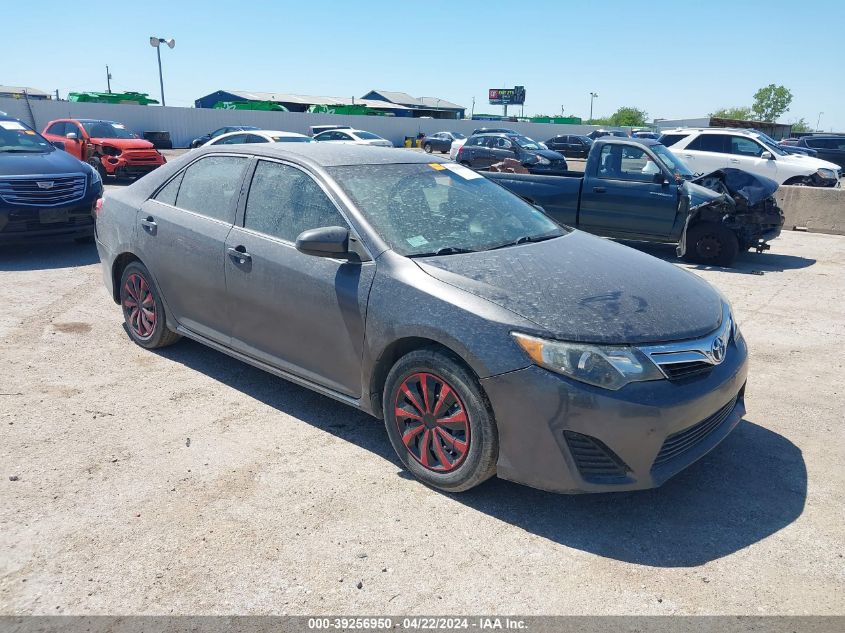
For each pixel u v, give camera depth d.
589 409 2.85
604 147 9.57
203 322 4.52
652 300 3.26
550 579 2.73
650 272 3.65
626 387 2.86
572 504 3.27
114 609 2.52
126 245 4.96
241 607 2.54
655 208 9.09
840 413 4.35
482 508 3.22
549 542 2.97
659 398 2.88
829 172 15.70
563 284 3.29
